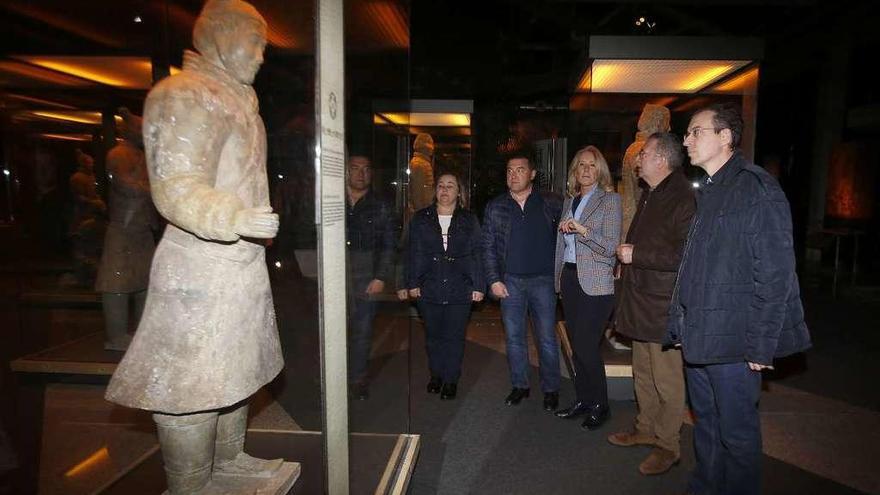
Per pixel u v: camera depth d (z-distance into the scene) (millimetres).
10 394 2566
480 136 8852
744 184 2037
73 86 3123
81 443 2836
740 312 2045
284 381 2426
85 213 3512
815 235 10398
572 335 3363
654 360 2787
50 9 2576
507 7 9227
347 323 1536
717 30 10586
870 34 10047
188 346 1378
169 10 2713
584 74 4902
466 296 3754
